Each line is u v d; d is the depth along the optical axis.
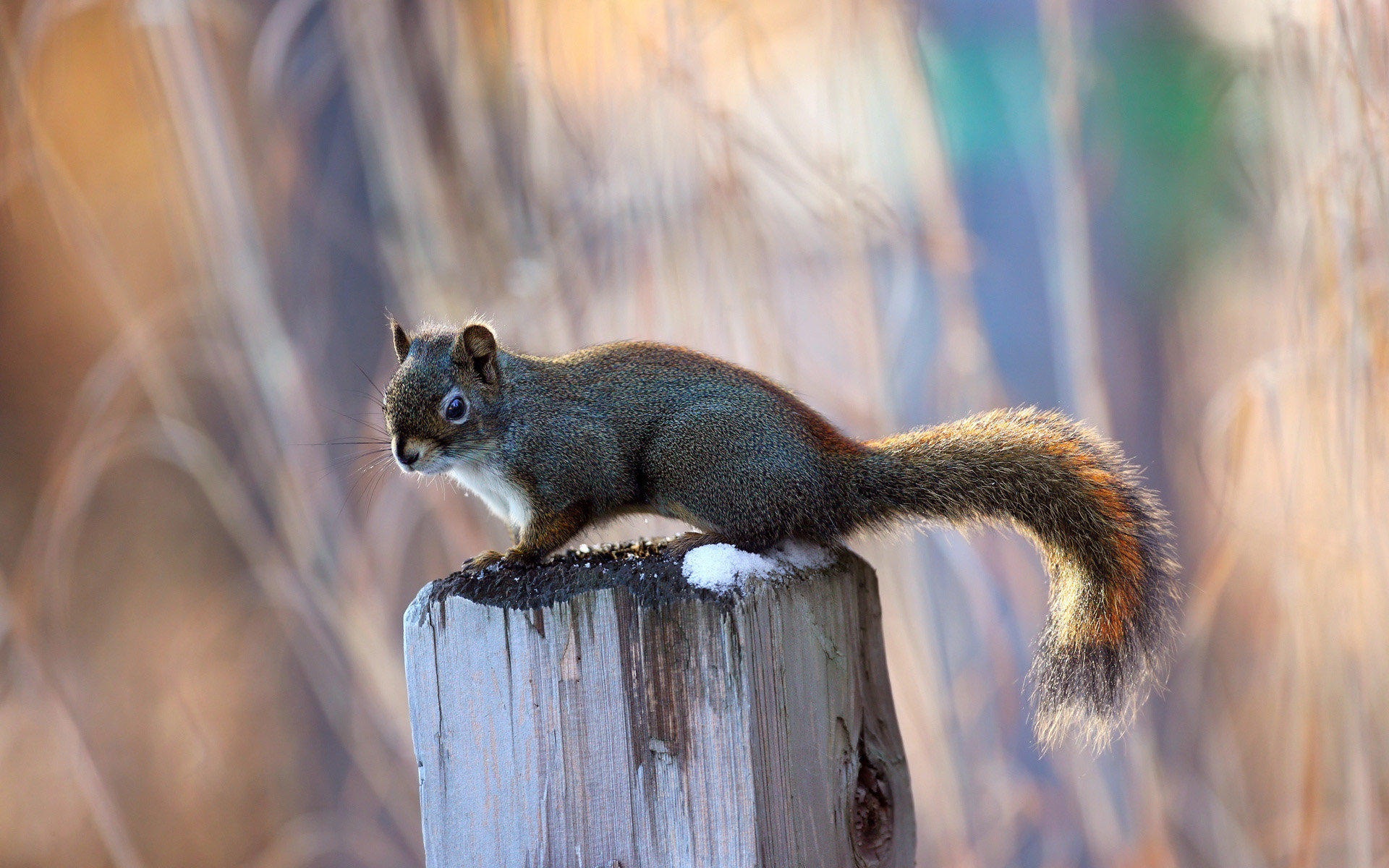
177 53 10.09
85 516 15.87
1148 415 14.05
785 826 5.13
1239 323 13.69
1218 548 9.80
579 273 9.67
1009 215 13.73
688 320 9.30
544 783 5.20
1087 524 6.63
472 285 10.06
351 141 11.81
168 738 14.18
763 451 6.25
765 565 5.41
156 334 10.67
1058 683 6.63
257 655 14.05
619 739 5.11
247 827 13.73
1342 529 8.16
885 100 10.04
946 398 10.18
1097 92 13.02
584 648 5.13
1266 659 10.05
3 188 10.40
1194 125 13.55
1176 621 6.65
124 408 11.62
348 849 12.72
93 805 10.20
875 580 6.27
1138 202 13.87
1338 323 8.10
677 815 5.05
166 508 16.33
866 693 6.03
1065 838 10.37
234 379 10.52
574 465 6.56
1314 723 8.49
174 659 14.68
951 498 6.59
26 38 10.29
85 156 15.23
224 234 10.27
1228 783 10.11
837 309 10.05
